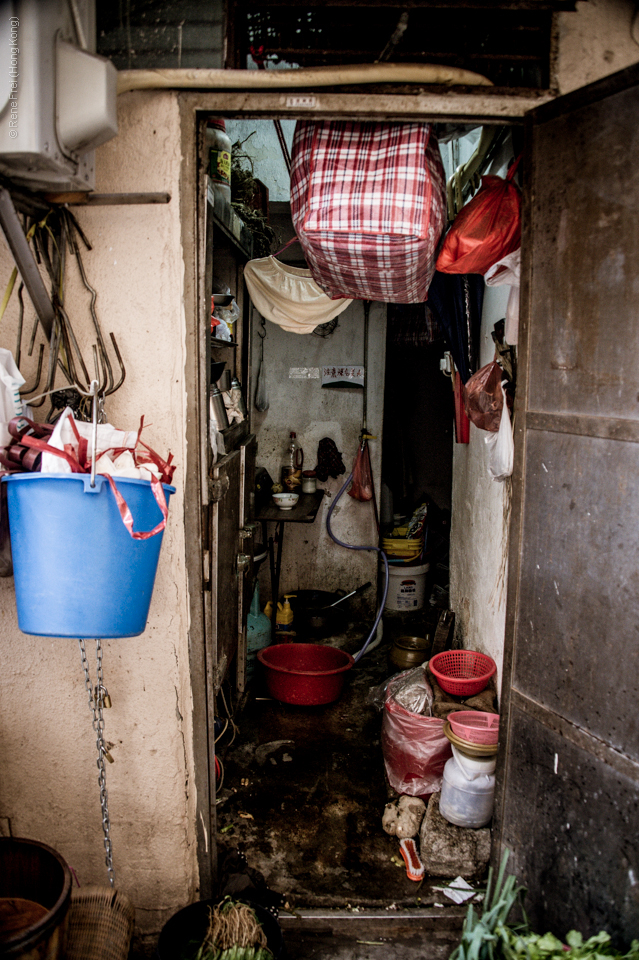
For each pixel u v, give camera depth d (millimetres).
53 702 2039
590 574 1697
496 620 2910
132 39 1799
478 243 2037
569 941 1534
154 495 1530
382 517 5090
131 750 2068
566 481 1773
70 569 1451
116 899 1753
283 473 4602
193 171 1844
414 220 1822
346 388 4617
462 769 2455
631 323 1550
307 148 1996
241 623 3443
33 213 1767
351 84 1759
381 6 1763
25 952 1272
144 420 1940
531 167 1845
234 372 3701
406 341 4668
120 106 1822
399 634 4609
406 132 1894
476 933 1619
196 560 2000
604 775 1664
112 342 1904
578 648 1746
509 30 1829
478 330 3373
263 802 2805
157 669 2031
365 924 2174
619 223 1573
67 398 1781
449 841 2395
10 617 1987
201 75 1731
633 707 1574
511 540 2012
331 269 2205
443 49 1894
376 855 2498
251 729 3404
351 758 3156
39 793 2090
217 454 2721
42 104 1396
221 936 1750
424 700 2824
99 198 1843
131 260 1875
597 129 1623
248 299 3926
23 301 1863
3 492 1614
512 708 2020
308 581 4832
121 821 2107
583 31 1799
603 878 1669
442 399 5598
